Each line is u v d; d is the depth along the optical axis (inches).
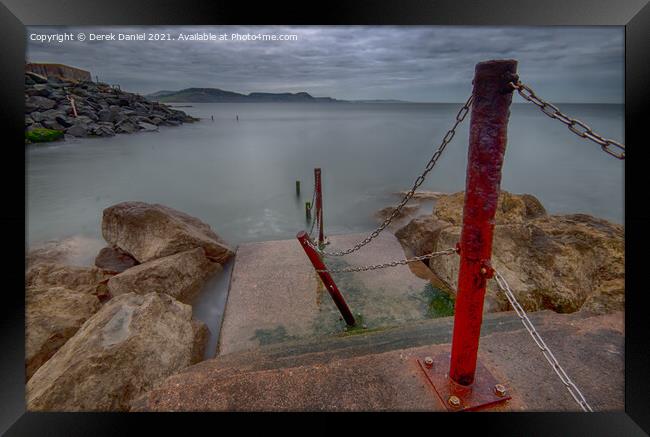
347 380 110.2
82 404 124.0
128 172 777.6
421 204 475.2
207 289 244.7
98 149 1080.8
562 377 93.5
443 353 118.6
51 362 150.3
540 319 136.9
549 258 194.5
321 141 1327.5
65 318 185.9
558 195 552.1
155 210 274.4
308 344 130.9
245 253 277.3
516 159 798.5
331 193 602.5
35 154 967.6
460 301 95.0
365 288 226.2
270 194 600.4
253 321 195.8
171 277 230.7
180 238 260.4
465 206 88.0
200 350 179.2
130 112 1769.2
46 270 241.0
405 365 114.7
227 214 494.9
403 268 250.4
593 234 210.7
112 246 288.8
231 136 1499.8
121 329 153.9
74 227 431.8
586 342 122.6
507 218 263.9
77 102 1530.5
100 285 237.5
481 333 129.4
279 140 1359.5
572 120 78.6
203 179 719.1
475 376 107.8
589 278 192.7
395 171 781.9
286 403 105.2
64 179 708.7
